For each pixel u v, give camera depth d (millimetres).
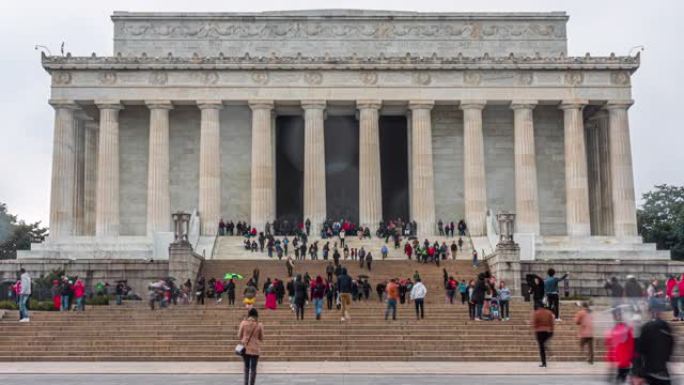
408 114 89750
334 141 96125
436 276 66875
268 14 92938
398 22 92938
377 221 84938
